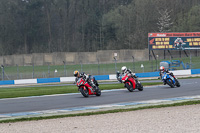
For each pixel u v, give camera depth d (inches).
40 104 1893.5
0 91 3287.4
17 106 1840.6
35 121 1307.8
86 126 1148.5
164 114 1343.5
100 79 5187.0
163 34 6747.1
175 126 1087.0
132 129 1064.2
